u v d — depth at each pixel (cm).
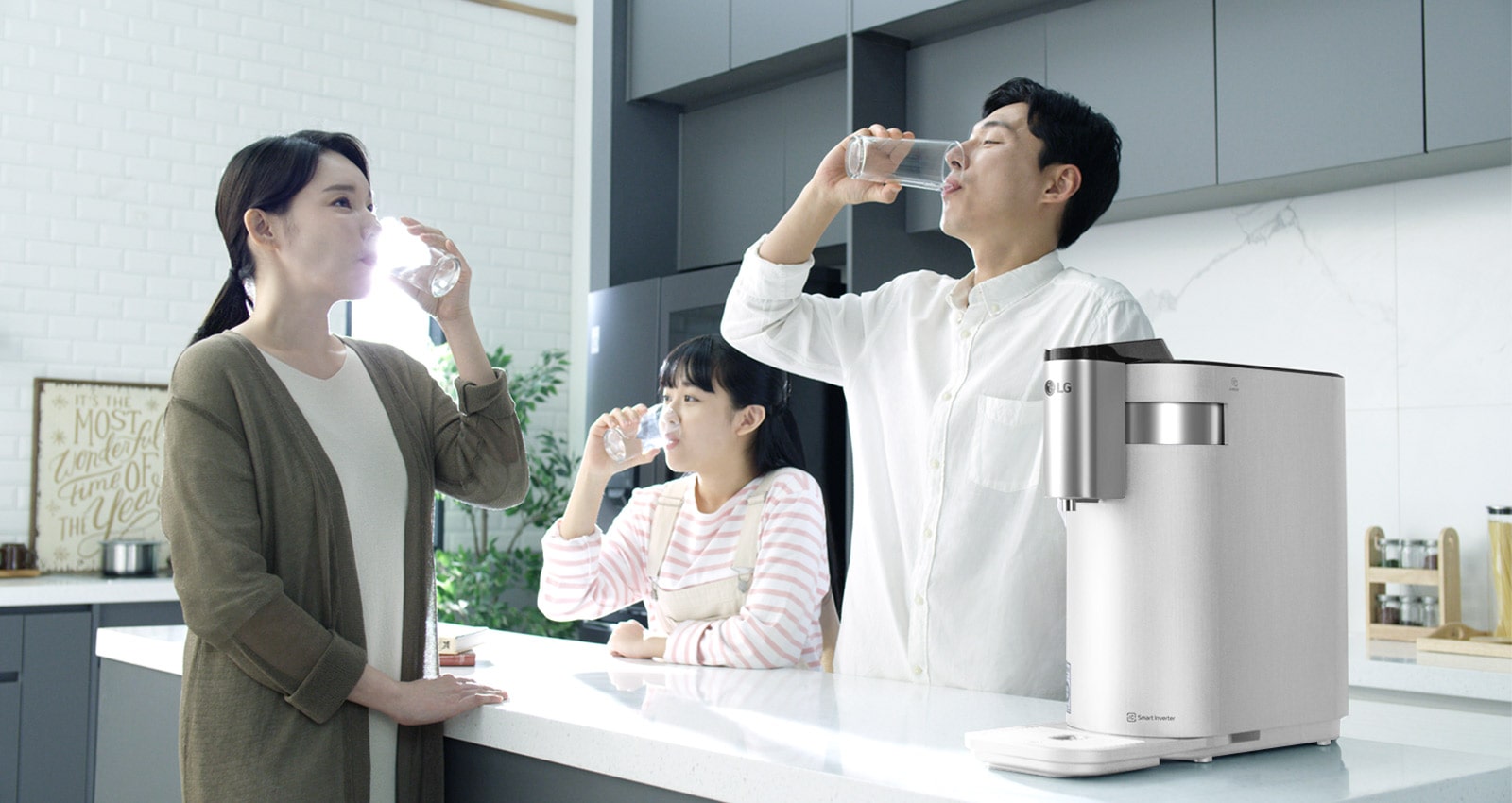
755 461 176
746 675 147
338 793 122
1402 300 275
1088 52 300
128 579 381
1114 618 96
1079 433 96
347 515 129
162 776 164
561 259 518
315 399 131
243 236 133
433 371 460
